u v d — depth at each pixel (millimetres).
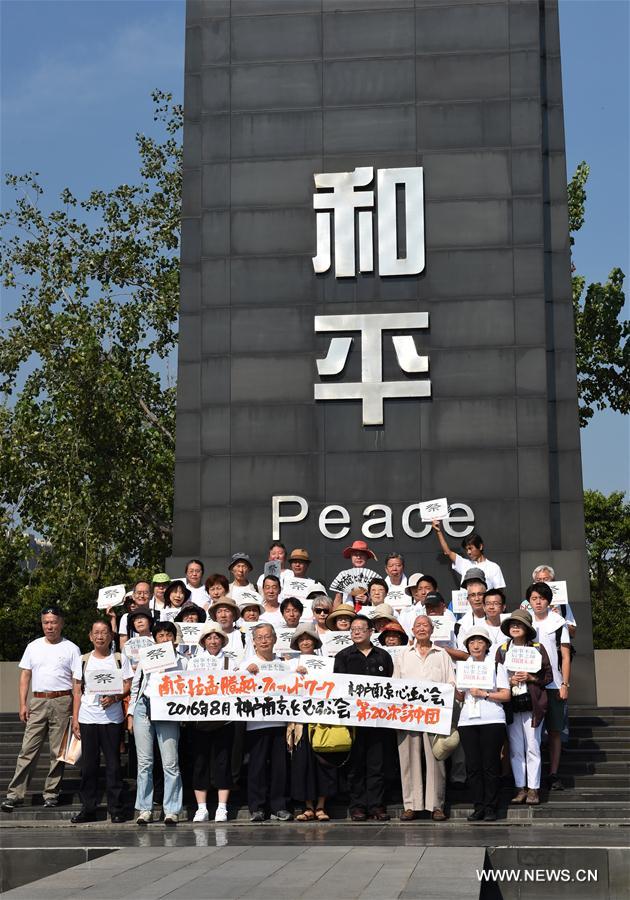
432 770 14297
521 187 20531
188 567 16734
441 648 14633
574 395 20391
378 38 21156
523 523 19750
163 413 36281
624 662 22078
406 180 20625
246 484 20375
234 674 14469
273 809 14445
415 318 20312
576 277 36781
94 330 34375
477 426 20031
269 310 20703
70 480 33625
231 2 21562
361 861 11203
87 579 33438
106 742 14805
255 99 21250
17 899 9688
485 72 20859
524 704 14539
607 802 14742
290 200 20922
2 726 18625
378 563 19891
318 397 20344
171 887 10070
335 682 14375
